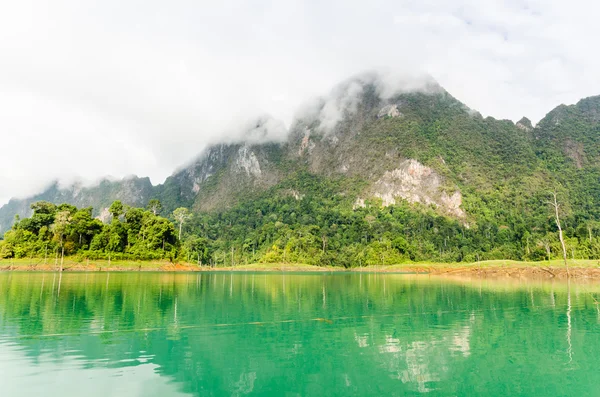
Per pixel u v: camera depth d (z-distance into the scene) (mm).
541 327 22984
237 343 19281
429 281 66125
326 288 51500
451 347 18594
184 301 35375
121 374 14703
